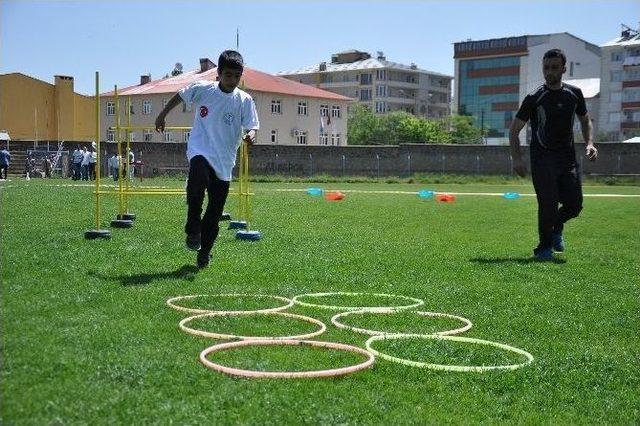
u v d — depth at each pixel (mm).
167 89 67750
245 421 3488
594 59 111062
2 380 3744
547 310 6383
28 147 46344
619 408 4047
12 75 56906
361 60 120812
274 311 5848
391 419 3658
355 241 10719
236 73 7438
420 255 9477
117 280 6680
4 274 6598
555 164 9672
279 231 11797
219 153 7465
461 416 3789
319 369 4402
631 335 5625
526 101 9688
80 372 3961
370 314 6047
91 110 60594
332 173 46875
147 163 44188
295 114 72438
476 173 45906
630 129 90625
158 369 4113
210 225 7648
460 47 113938
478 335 5473
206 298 6254
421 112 121625
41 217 12883
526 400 4102
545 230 9648
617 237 12750
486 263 8945
